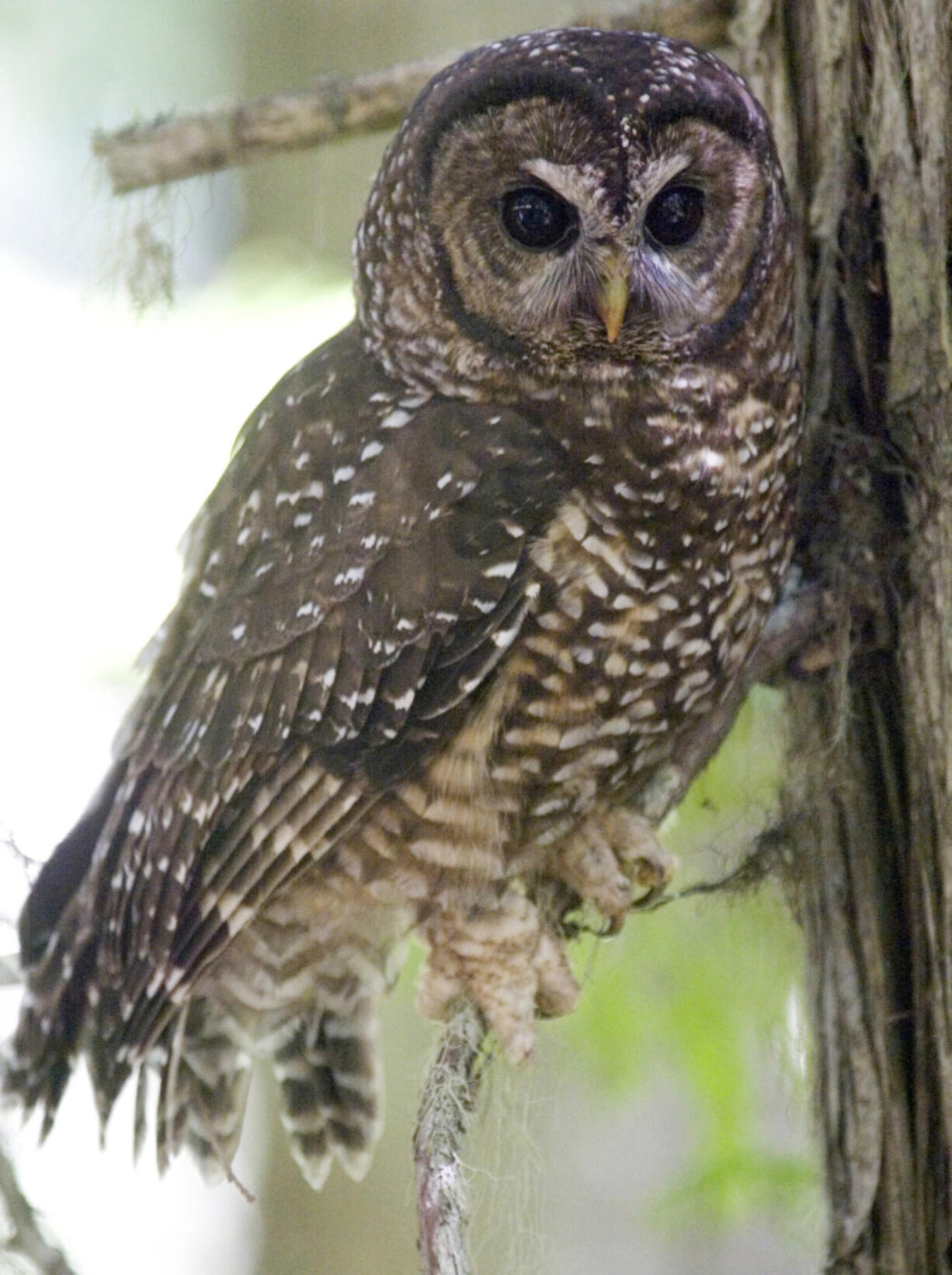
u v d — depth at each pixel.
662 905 9.64
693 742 9.68
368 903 9.80
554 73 8.62
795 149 9.41
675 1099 15.30
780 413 9.20
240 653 9.66
